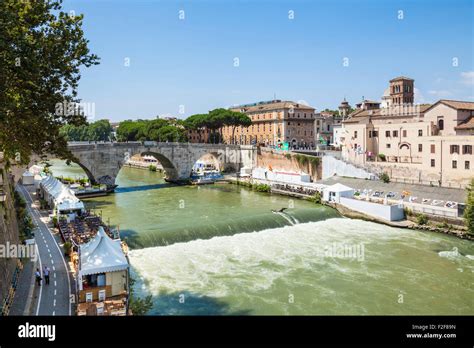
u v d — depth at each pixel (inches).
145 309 1293.1
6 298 1231.5
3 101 947.3
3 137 1088.8
